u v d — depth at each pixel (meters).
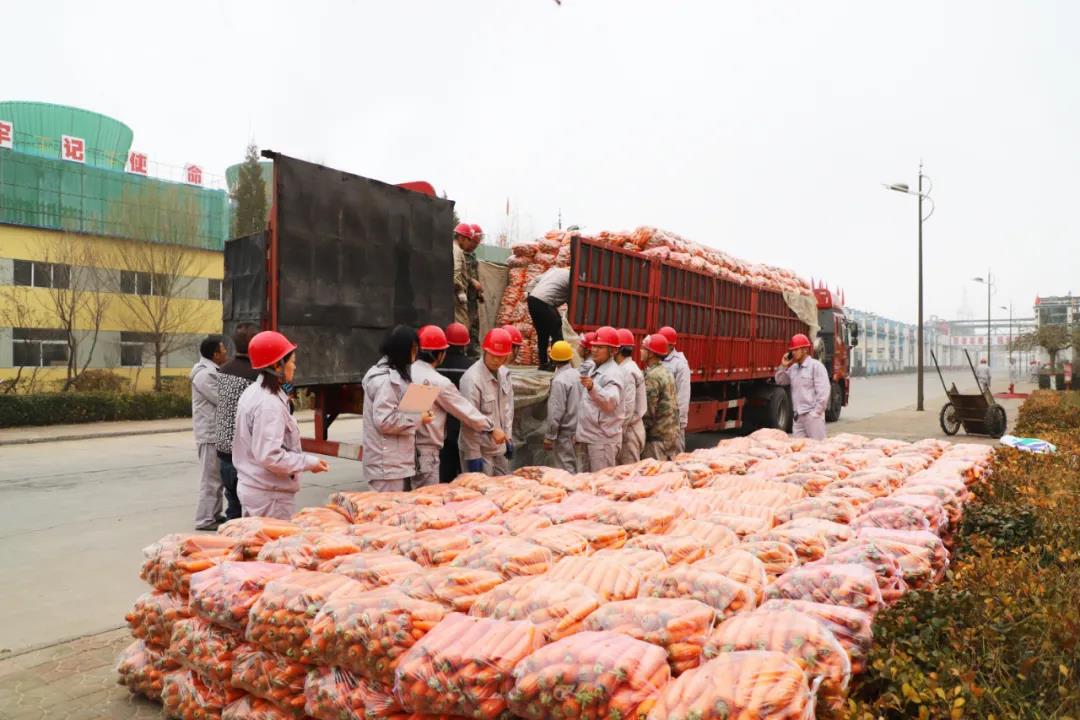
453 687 2.31
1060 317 57.88
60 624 4.80
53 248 25.72
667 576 2.79
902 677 2.30
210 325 31.08
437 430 5.44
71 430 18.22
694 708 1.94
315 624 2.66
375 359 7.15
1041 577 3.30
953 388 16.27
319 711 2.71
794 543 3.37
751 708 1.91
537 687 2.15
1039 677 2.41
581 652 2.19
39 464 12.38
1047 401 15.93
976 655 2.51
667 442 7.72
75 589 5.55
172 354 30.27
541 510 3.96
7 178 26.08
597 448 6.72
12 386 22.47
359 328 6.96
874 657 2.46
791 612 2.45
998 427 15.91
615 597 2.74
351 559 3.14
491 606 2.67
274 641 2.79
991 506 4.51
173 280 26.03
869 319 85.62
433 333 5.47
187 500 9.01
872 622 2.67
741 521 3.74
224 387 6.77
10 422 18.62
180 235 26.20
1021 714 2.23
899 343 100.44
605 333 6.65
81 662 4.14
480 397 5.90
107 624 4.80
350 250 6.85
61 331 25.88
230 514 7.11
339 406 7.44
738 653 2.14
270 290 6.14
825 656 2.23
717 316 12.03
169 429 19.02
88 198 28.16
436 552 3.29
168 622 3.39
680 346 10.79
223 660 3.07
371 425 5.15
